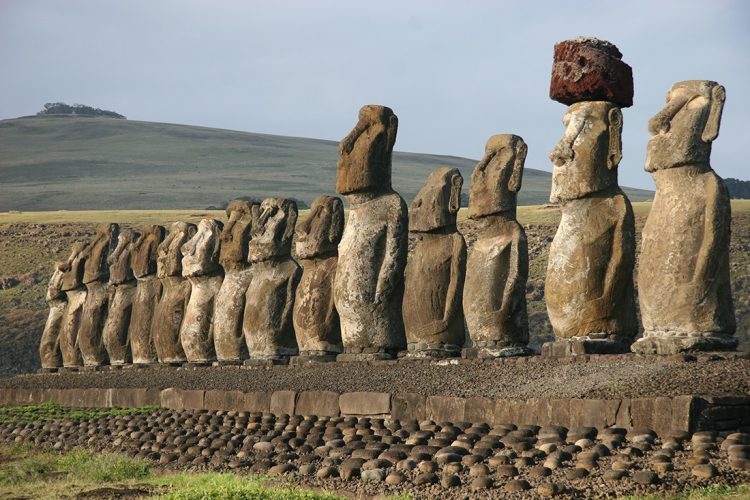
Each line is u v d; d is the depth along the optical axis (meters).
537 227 92.12
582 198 35.09
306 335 46.06
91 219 139.50
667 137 32.41
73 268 64.81
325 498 26.08
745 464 23.59
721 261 31.97
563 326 35.16
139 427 42.88
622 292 34.72
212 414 42.34
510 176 39.75
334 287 44.16
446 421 32.69
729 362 29.34
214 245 53.56
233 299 50.72
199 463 33.84
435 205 41.34
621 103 35.81
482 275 39.31
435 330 41.09
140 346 58.53
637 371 29.92
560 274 35.16
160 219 139.00
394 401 34.91
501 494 24.45
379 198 44.00
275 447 34.12
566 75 35.78
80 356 64.50
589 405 28.31
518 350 38.69
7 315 100.75
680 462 24.53
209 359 53.56
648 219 33.09
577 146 35.16
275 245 48.88
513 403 30.70
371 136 43.88
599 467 25.16
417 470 27.77
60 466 36.78
